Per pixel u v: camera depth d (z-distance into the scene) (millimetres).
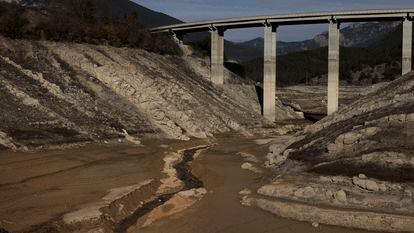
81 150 65875
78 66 92938
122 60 104500
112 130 76500
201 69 129750
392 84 76875
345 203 43688
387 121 57906
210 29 128000
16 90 73562
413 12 104125
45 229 35844
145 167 61562
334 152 57594
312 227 40469
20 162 55188
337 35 113000
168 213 44156
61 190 46938
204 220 42250
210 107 105562
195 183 57312
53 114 72500
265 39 121125
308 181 49906
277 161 63875
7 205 40969
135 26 126500
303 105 163000
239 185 54844
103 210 40625
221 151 80688
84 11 126312
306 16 114562
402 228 39094
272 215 43438
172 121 90000
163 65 116125
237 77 137750
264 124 114125
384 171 48812
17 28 91062
